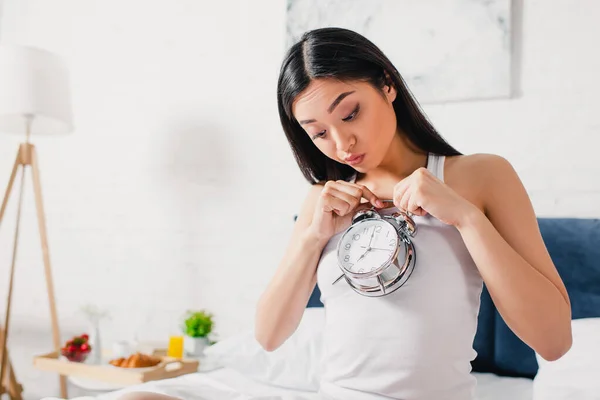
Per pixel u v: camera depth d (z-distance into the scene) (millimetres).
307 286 1026
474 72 1998
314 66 875
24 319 2842
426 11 2072
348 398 912
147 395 743
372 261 898
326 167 1103
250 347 1729
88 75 2791
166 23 2652
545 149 1933
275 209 2387
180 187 2568
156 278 2588
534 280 831
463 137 2037
